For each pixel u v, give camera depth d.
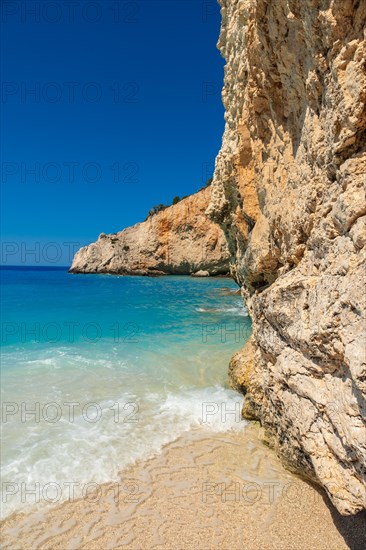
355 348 3.62
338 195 4.54
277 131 7.09
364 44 3.81
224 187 12.81
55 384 10.27
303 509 5.44
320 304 4.52
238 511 5.45
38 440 7.32
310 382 4.86
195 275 57.66
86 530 5.11
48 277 62.91
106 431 7.75
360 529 4.87
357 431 3.74
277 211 7.30
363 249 3.78
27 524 5.21
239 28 9.15
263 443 7.35
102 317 21.22
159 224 60.22
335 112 4.38
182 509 5.51
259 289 10.05
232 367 10.12
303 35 5.12
